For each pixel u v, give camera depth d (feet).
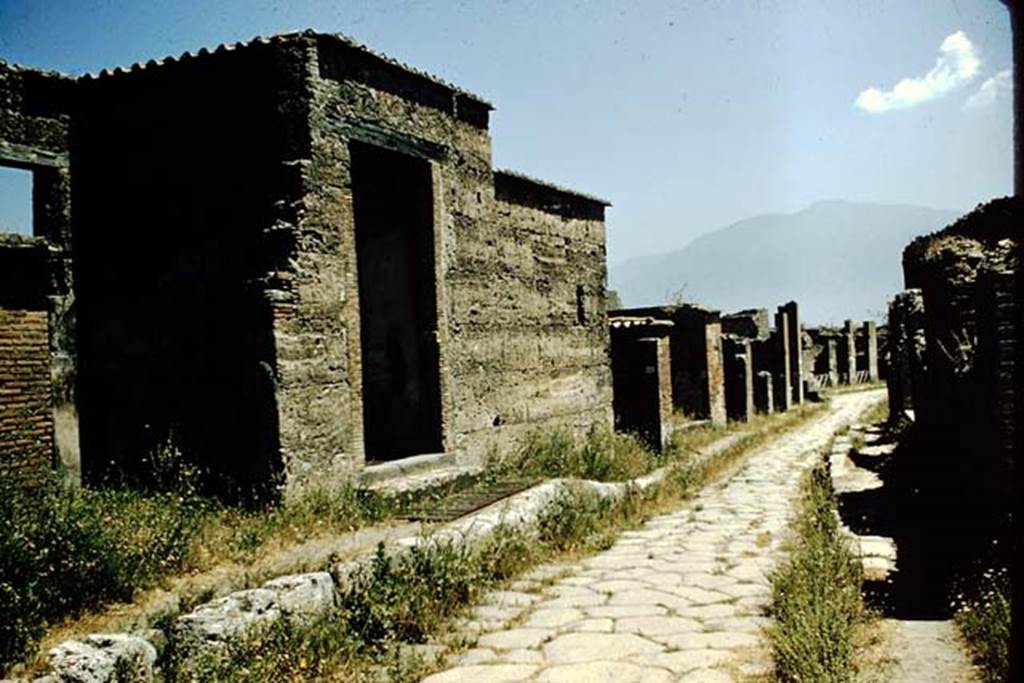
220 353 31.94
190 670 16.71
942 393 35.68
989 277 24.00
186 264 33.17
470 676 17.26
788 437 72.02
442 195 40.27
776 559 27.32
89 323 34.71
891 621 18.15
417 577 22.25
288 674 16.94
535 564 27.89
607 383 57.31
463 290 41.70
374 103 35.73
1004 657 14.21
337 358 32.94
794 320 105.91
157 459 32.55
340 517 29.25
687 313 74.69
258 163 32.40
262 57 32.50
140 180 34.37
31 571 19.02
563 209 53.01
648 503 40.14
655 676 16.71
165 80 34.14
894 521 28.94
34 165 34.04
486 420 43.09
